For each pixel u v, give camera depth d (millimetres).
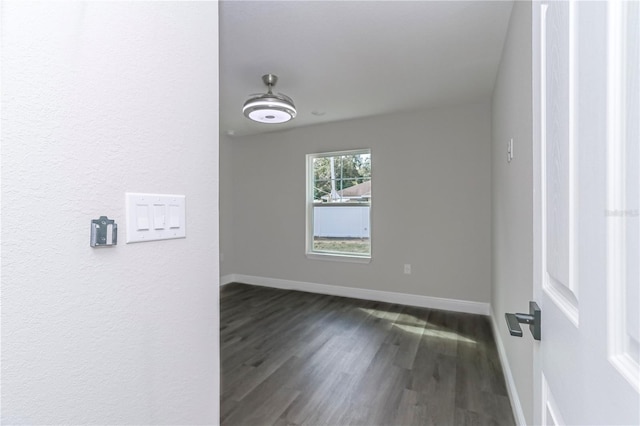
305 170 4324
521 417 1529
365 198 4020
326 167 4285
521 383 1552
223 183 4746
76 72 614
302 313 3383
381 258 3828
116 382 694
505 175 2131
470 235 3381
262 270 4680
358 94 3080
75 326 618
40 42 559
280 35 2031
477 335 2758
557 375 568
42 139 563
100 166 656
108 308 676
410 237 3668
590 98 428
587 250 438
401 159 3701
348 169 4137
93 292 647
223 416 1683
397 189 3727
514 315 726
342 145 4043
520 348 1573
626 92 351
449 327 2953
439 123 3510
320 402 1805
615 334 370
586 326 442
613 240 371
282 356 2377
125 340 712
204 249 931
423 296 3607
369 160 3982
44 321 571
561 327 549
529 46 1349
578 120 472
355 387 1954
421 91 2998
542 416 674
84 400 634
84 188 628
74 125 610
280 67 2490
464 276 3416
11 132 523
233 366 2227
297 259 4402
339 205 4180
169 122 818
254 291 4336
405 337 2723
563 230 538
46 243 570
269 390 1924
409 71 2570
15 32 527
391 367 2201
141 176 744
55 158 582
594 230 417
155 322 784
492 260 3084
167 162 812
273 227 4586
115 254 689
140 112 742
